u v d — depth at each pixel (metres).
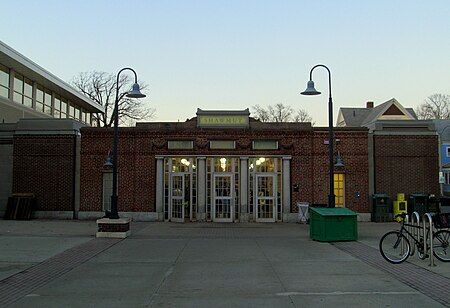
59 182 24.84
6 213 24.45
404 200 24.16
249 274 10.69
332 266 11.68
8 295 8.79
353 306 7.88
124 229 17.64
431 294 8.70
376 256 13.21
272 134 24.44
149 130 24.52
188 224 22.94
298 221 23.83
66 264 12.08
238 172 24.39
